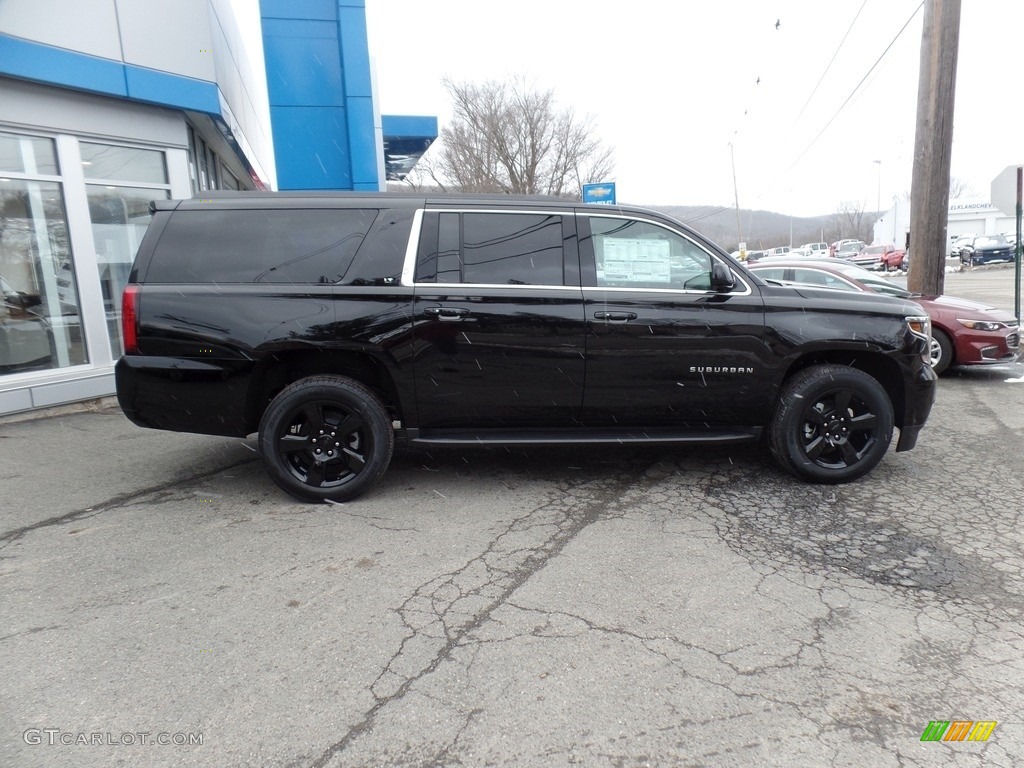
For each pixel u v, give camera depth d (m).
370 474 4.37
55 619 3.05
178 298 4.16
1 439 6.05
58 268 7.32
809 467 4.60
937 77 9.55
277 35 11.62
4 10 6.36
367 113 12.08
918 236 10.02
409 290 4.28
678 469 5.07
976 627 2.95
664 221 4.51
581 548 3.73
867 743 2.28
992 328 8.12
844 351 4.70
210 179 11.73
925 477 4.84
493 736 2.31
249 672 2.66
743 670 2.66
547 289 4.35
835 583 3.33
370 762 2.20
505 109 30.16
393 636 2.90
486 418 4.48
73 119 7.23
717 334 4.39
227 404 4.24
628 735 2.31
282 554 3.69
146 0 7.68
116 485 4.84
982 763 2.19
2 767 2.16
